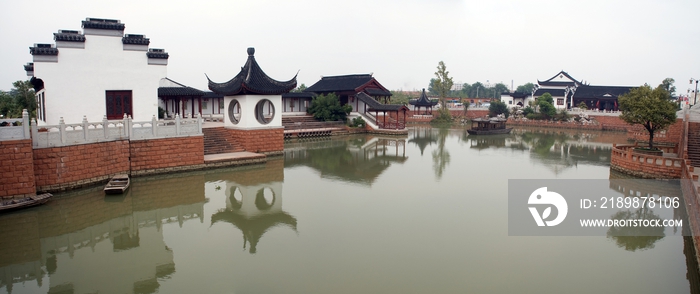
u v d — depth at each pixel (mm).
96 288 10586
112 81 22812
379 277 11031
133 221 15688
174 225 15297
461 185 21719
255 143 28734
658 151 27703
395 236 14023
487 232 14523
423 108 85375
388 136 48500
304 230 14594
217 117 42906
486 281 10898
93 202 17484
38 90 24641
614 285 10797
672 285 10828
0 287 10648
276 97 29469
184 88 37750
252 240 13695
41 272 11562
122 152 20719
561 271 11578
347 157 31578
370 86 55719
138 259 12352
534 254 12727
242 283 10695
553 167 27500
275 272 11312
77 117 22094
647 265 12062
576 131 57781
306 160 29750
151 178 21531
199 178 22234
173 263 11961
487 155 33469
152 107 24062
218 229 14836
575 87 77625
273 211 16812
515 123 67562
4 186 15750
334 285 10578
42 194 17000
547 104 64625
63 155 17891
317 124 47469
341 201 18312
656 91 28828
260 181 22156
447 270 11500
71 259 12430
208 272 11344
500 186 21531
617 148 26781
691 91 49625
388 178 23484
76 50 21766
